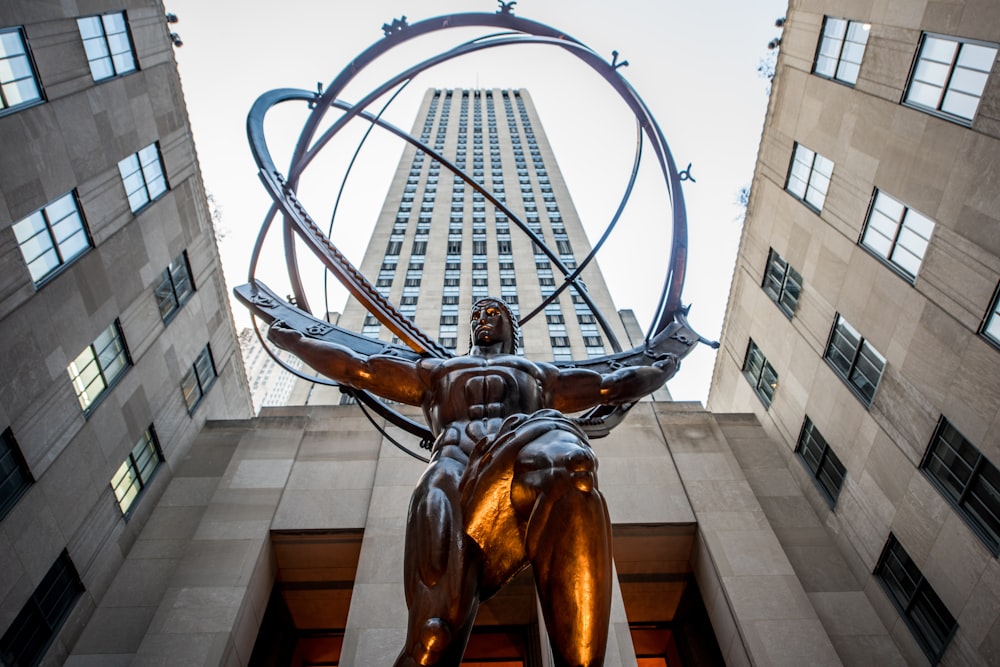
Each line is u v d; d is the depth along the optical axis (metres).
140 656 13.11
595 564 4.52
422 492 5.72
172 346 19.17
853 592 15.18
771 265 21.20
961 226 13.18
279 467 17.69
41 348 13.84
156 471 17.62
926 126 14.27
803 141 19.23
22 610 12.78
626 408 8.73
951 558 12.84
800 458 18.48
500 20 11.70
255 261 9.89
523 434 5.26
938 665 12.85
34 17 14.57
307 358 7.78
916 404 14.23
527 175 52.78
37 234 14.17
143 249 17.98
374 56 11.28
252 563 15.05
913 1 14.82
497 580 5.48
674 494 16.84
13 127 13.60
